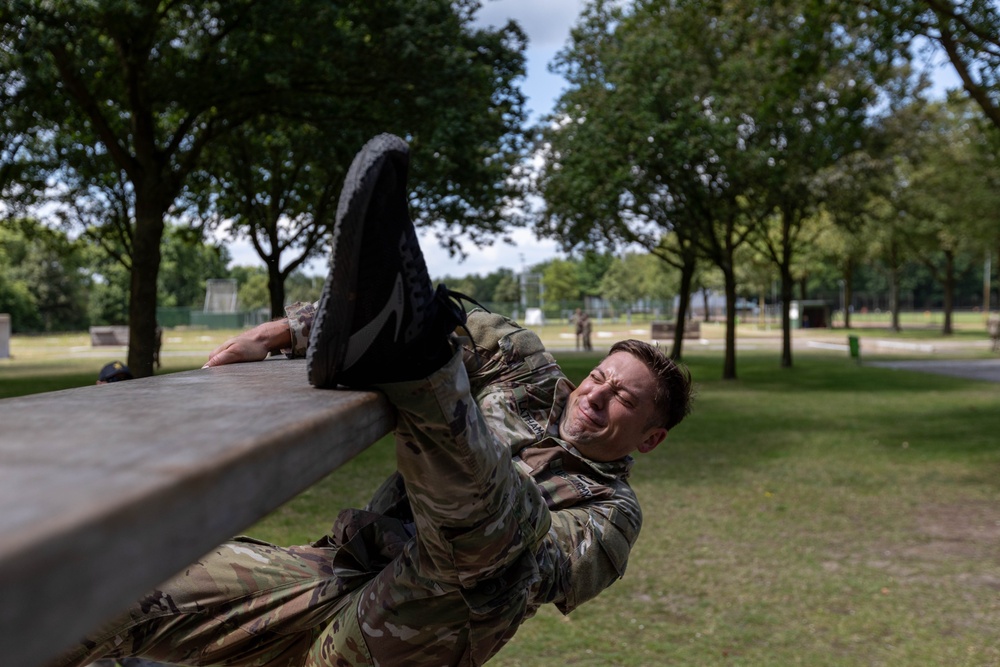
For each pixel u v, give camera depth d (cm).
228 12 1131
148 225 1248
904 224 3488
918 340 4122
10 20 952
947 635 489
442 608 150
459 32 1324
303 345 174
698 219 2089
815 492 842
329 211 1891
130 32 1077
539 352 211
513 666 448
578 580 180
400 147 94
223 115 1266
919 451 1068
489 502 131
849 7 1089
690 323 4372
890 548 657
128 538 46
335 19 1166
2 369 2592
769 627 500
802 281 6081
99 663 242
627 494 200
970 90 983
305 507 770
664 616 519
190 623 171
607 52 1903
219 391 107
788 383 2009
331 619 171
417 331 108
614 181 1808
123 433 69
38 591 39
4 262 4662
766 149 1817
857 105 1166
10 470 53
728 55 1791
